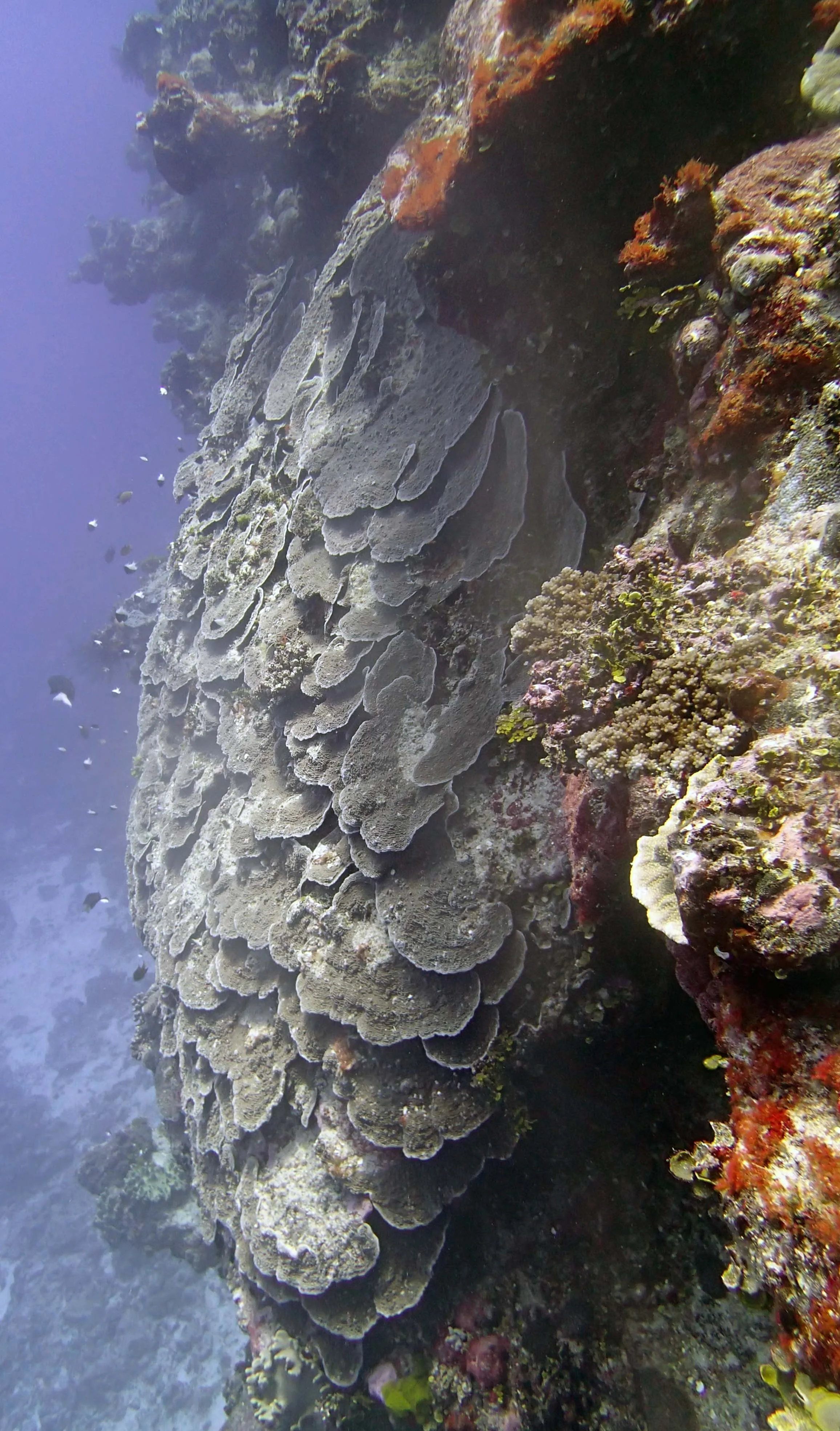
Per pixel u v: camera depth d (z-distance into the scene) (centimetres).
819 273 258
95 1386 1318
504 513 494
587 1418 407
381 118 753
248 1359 705
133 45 1892
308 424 726
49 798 3662
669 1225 427
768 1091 169
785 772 189
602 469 451
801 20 315
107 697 3225
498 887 438
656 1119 432
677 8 324
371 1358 484
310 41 840
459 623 510
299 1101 525
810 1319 145
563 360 468
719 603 261
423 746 491
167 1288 1431
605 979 404
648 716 267
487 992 426
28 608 7150
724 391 294
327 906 521
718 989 201
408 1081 464
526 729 432
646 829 260
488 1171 471
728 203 294
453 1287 477
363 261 680
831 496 253
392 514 575
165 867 816
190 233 1656
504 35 399
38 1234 1638
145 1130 1252
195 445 1838
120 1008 2255
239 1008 612
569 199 414
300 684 609
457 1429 443
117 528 5569
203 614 856
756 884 173
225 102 1305
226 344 1590
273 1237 492
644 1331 414
